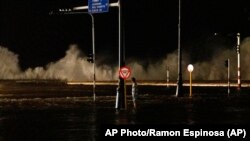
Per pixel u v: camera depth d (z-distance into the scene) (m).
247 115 39.03
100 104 53.25
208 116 38.34
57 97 67.38
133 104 51.38
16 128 31.77
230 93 69.75
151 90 80.25
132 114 40.78
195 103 52.66
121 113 41.91
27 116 40.41
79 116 39.69
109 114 41.09
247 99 58.38
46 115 41.09
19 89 92.06
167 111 43.34
